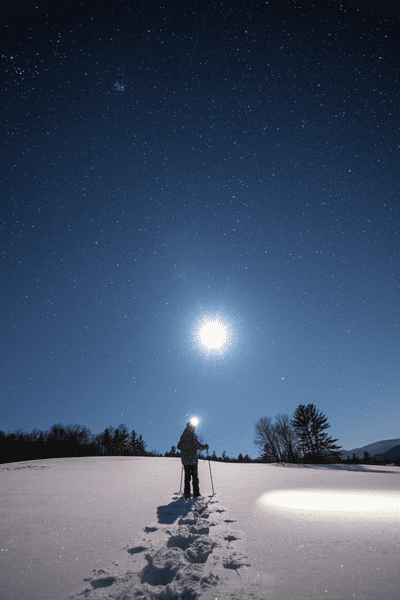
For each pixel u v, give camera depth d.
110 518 3.94
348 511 3.89
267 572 2.13
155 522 3.72
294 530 3.09
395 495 5.27
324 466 21.77
